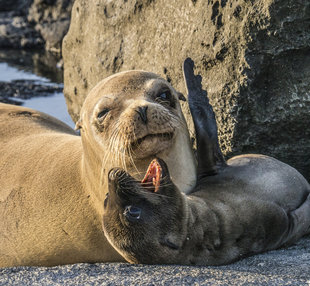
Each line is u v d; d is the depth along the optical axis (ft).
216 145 79.97
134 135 65.16
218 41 83.41
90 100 74.64
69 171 80.59
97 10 114.52
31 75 195.93
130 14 104.83
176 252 62.34
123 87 72.18
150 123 65.10
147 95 71.26
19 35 259.19
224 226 68.13
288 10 75.72
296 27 76.48
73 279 60.70
